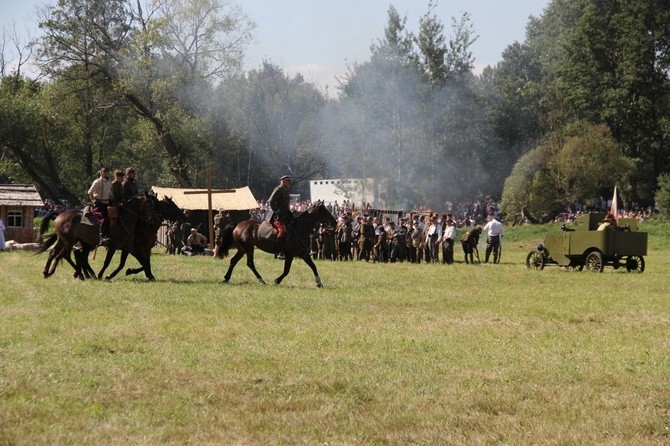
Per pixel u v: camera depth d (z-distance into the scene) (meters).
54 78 66.69
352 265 32.09
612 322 15.44
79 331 12.94
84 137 70.56
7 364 10.27
